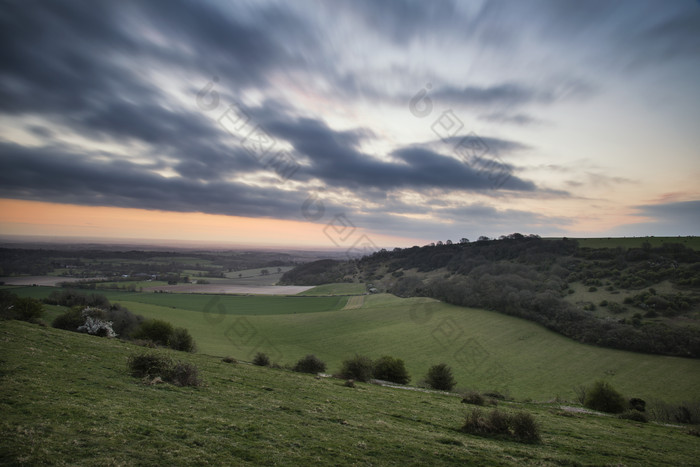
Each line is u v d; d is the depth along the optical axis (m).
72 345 20.31
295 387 20.48
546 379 50.50
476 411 16.25
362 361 32.38
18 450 7.54
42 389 11.91
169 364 17.67
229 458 8.97
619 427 20.89
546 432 17.03
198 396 14.79
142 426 10.21
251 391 17.42
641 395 44.66
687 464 13.88
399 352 61.47
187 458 8.59
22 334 20.42
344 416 15.03
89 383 13.75
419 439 12.70
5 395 10.71
